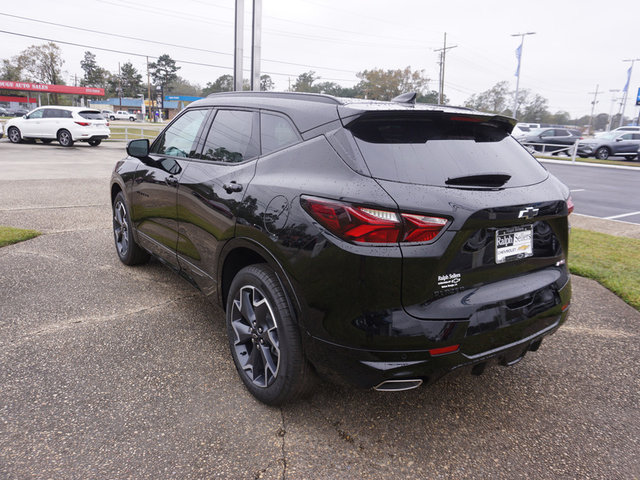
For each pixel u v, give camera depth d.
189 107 3.54
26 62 82.00
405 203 1.83
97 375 2.62
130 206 4.03
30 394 2.41
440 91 60.44
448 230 1.88
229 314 2.61
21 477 1.86
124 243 4.46
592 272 4.84
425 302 1.92
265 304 2.32
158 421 2.25
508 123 2.46
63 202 7.62
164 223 3.40
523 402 2.58
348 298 1.91
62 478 1.87
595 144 24.72
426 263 1.87
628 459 2.14
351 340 1.94
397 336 1.88
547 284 2.32
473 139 2.30
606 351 3.22
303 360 2.17
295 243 2.07
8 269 4.25
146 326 3.26
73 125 19.47
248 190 2.40
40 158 14.69
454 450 2.16
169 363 2.79
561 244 2.45
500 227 2.07
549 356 3.14
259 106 2.71
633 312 3.92
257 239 2.28
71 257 4.71
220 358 2.88
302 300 2.07
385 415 2.40
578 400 2.62
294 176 2.19
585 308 3.99
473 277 2.02
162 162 3.46
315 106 2.36
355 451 2.12
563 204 2.34
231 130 2.86
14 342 2.94
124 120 80.62
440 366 1.96
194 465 1.98
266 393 2.35
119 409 2.32
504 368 2.96
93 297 3.72
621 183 14.49
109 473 1.91
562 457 2.14
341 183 1.95
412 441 2.21
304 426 2.27
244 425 2.26
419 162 2.01
